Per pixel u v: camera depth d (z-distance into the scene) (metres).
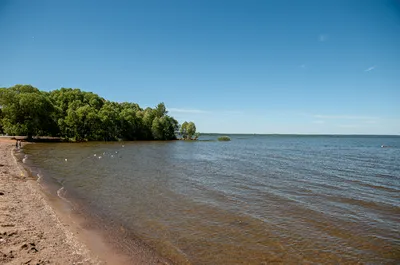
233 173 28.62
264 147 86.38
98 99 102.44
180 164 35.72
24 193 15.56
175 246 10.06
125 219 12.92
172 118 138.75
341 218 13.95
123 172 27.05
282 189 20.84
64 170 26.89
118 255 9.00
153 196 17.59
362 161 44.22
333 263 9.21
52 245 9.02
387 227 12.79
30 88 75.38
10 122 65.31
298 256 9.62
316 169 33.34
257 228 12.23
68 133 81.50
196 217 13.56
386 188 22.06
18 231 9.66
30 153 41.41
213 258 9.22
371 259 9.56
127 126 105.81
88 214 13.30
